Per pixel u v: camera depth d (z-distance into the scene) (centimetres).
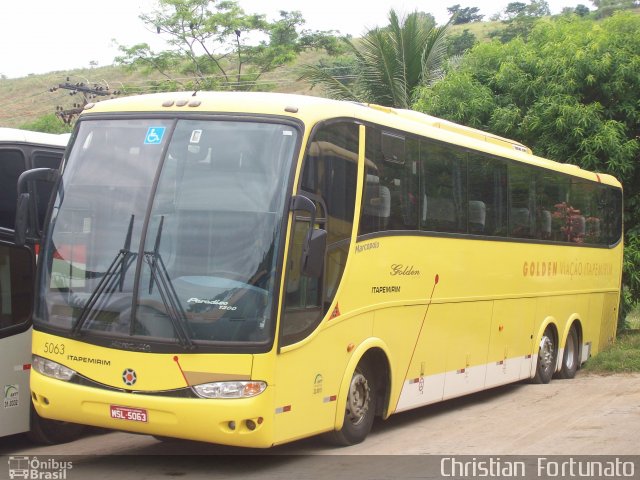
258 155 776
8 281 894
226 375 722
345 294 857
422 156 1029
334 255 839
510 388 1387
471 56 1995
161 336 735
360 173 888
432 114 1908
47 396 784
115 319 753
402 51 2475
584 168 1795
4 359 884
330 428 839
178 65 4097
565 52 1834
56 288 797
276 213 756
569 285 1524
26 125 4581
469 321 1151
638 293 1986
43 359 792
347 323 861
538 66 1853
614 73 1798
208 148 784
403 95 2455
